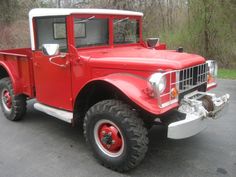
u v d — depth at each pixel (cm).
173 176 365
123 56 406
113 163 371
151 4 1270
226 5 1071
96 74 406
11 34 1558
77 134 491
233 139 466
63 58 433
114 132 366
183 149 434
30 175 370
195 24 1150
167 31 1272
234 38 1103
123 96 371
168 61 366
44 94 477
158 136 478
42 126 527
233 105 627
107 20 462
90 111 381
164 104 348
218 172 373
